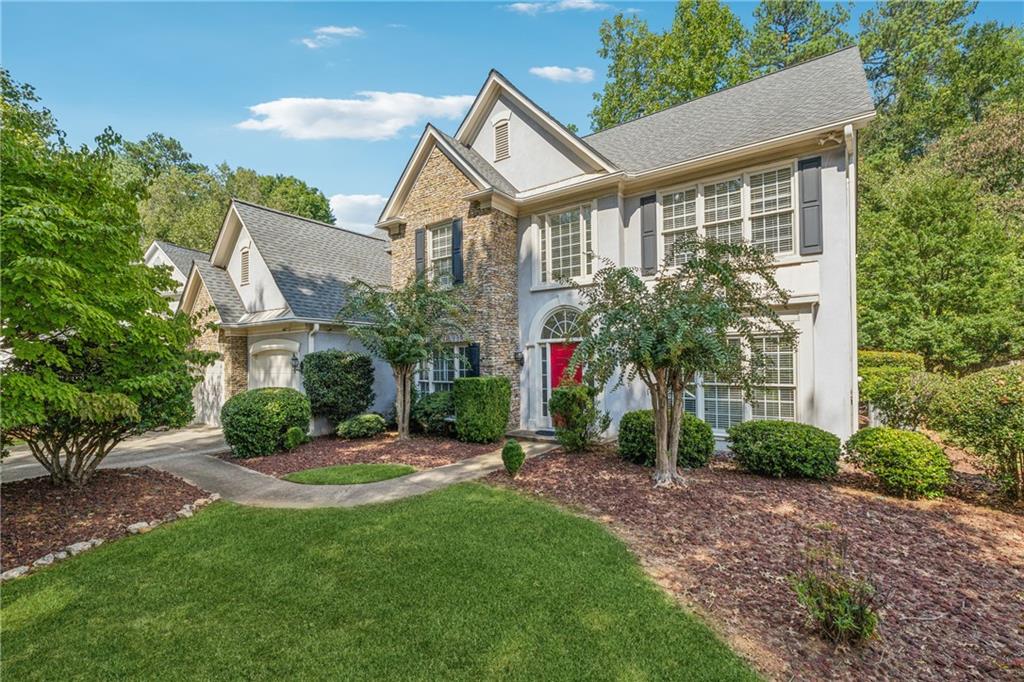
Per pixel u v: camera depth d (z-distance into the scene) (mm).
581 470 8508
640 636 3598
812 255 9227
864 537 5391
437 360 13828
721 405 10266
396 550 5156
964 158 21359
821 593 3568
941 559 4867
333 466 9469
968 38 28453
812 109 9812
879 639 3521
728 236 10328
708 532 5598
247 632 3727
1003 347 14297
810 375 9195
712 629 3695
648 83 26438
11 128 7266
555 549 5141
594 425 10047
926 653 3410
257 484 8203
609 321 6961
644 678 3164
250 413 10422
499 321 12781
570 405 10156
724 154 9859
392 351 11773
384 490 7672
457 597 4172
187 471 9227
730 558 4914
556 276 9180
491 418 11539
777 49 28656
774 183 9844
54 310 5520
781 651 3426
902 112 29516
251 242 15398
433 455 10414
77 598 4297
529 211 13211
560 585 4363
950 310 14961
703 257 7289
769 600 4098
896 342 15125
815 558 4457
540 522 5938
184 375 8281
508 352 13070
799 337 9273
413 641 3562
